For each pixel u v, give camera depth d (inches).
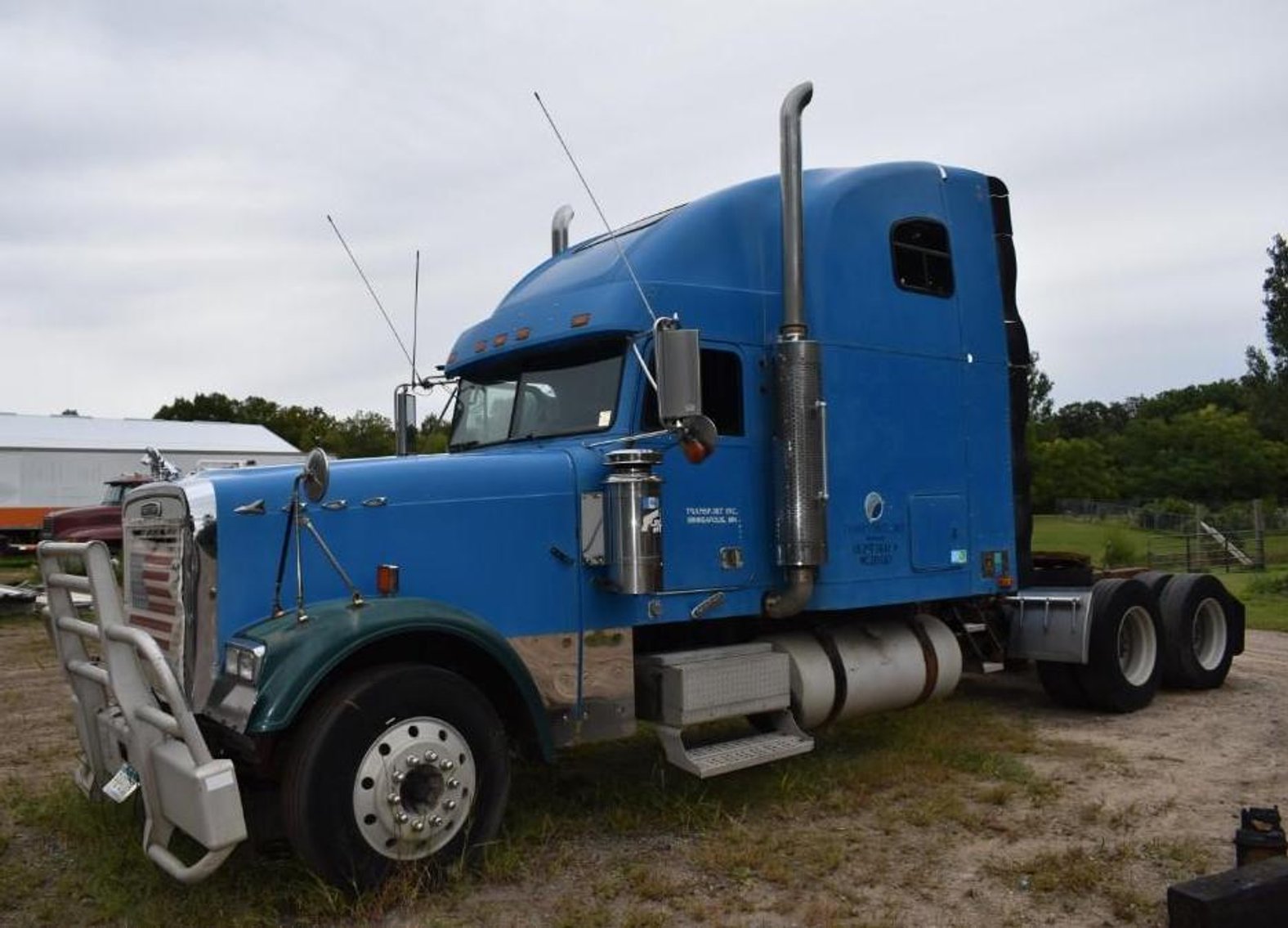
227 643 184.1
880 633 278.4
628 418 229.1
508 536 211.2
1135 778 252.4
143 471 1369.3
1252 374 2677.2
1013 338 309.1
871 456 262.4
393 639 191.3
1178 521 1713.8
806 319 249.0
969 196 299.4
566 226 323.0
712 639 253.9
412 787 182.1
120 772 192.7
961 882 188.1
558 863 197.0
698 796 235.8
